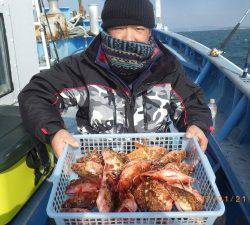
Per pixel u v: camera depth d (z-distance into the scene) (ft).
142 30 6.04
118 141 5.87
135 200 4.43
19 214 6.12
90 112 6.55
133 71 6.35
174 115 6.88
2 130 6.33
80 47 19.67
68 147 5.27
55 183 4.26
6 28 7.98
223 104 11.16
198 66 14.74
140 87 6.45
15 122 6.75
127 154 5.58
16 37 8.50
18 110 7.48
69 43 18.84
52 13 15.84
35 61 9.64
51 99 6.34
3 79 8.04
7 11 7.98
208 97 12.52
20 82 8.81
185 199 4.23
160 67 6.55
